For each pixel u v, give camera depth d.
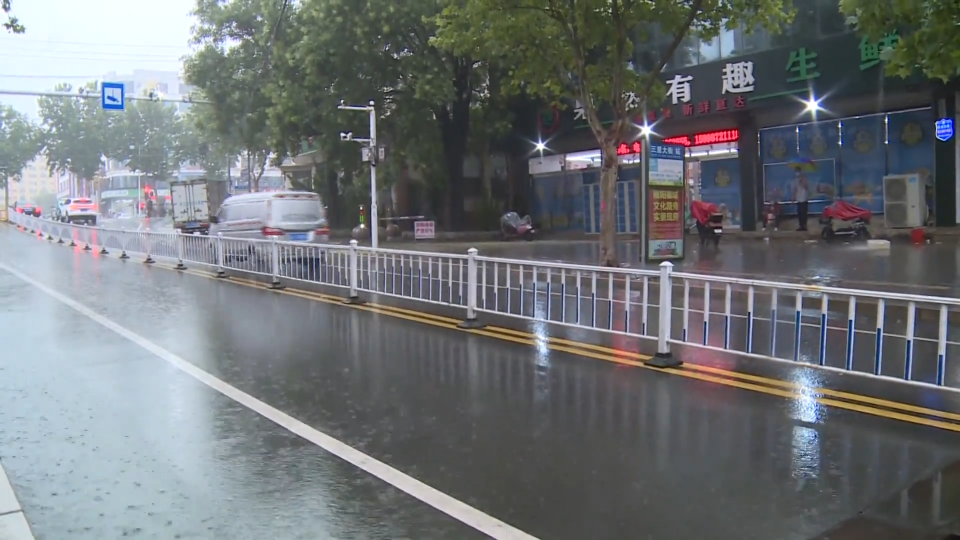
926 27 8.59
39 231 32.94
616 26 14.20
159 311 11.18
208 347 8.52
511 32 14.55
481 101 31.50
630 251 21.78
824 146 24.23
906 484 4.38
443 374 7.17
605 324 9.78
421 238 31.28
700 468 4.68
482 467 4.73
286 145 32.44
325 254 13.14
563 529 3.85
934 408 5.88
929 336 8.77
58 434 5.43
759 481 4.46
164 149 75.12
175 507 4.17
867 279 12.74
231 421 5.74
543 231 34.22
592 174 31.67
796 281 12.84
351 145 29.91
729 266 15.55
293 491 4.38
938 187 20.89
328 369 7.41
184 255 18.31
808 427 5.46
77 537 3.80
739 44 23.14
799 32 21.58
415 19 26.55
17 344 8.71
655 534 3.78
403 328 9.66
